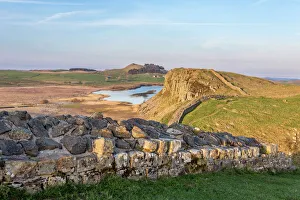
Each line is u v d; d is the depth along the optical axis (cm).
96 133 915
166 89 8231
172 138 1100
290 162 1616
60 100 9962
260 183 1141
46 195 700
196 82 7425
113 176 841
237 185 1043
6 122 788
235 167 1268
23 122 828
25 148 751
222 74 8275
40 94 12319
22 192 682
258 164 1393
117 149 915
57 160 755
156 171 959
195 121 3575
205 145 1223
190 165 1071
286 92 5988
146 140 966
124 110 7475
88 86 19388
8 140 741
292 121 3412
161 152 980
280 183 1206
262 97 4972
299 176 1473
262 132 3181
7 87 15262
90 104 8744
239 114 3741
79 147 822
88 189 769
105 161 837
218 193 912
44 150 788
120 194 779
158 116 5291
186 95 7062
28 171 703
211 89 7081
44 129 848
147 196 790
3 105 7950
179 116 3812
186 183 966
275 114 3694
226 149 1245
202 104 4544
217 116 3688
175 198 810
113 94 13575
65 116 948
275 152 1513
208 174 1111
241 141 1437
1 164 672
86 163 801
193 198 825
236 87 7006
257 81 8206
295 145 2928
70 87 17838
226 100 4628
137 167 910
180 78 7869
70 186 756
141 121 1173
